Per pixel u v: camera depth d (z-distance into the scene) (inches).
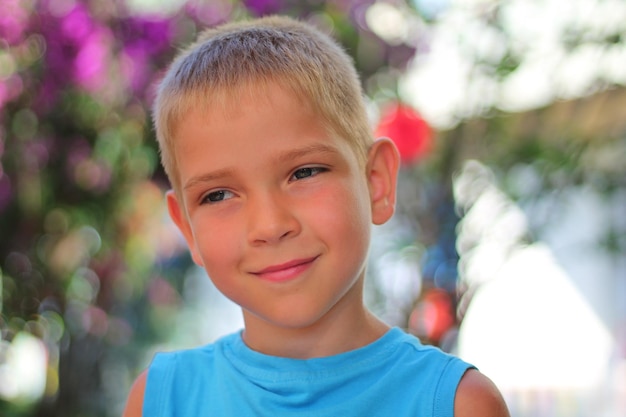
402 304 119.8
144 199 117.6
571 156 113.9
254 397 56.0
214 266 54.9
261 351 58.2
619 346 218.1
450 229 118.7
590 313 220.8
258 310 54.1
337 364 55.6
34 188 112.0
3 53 107.6
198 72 55.5
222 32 62.7
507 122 119.6
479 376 54.5
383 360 55.9
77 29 108.9
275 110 52.9
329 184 53.4
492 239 115.8
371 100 122.6
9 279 115.9
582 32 113.0
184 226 62.2
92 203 115.2
